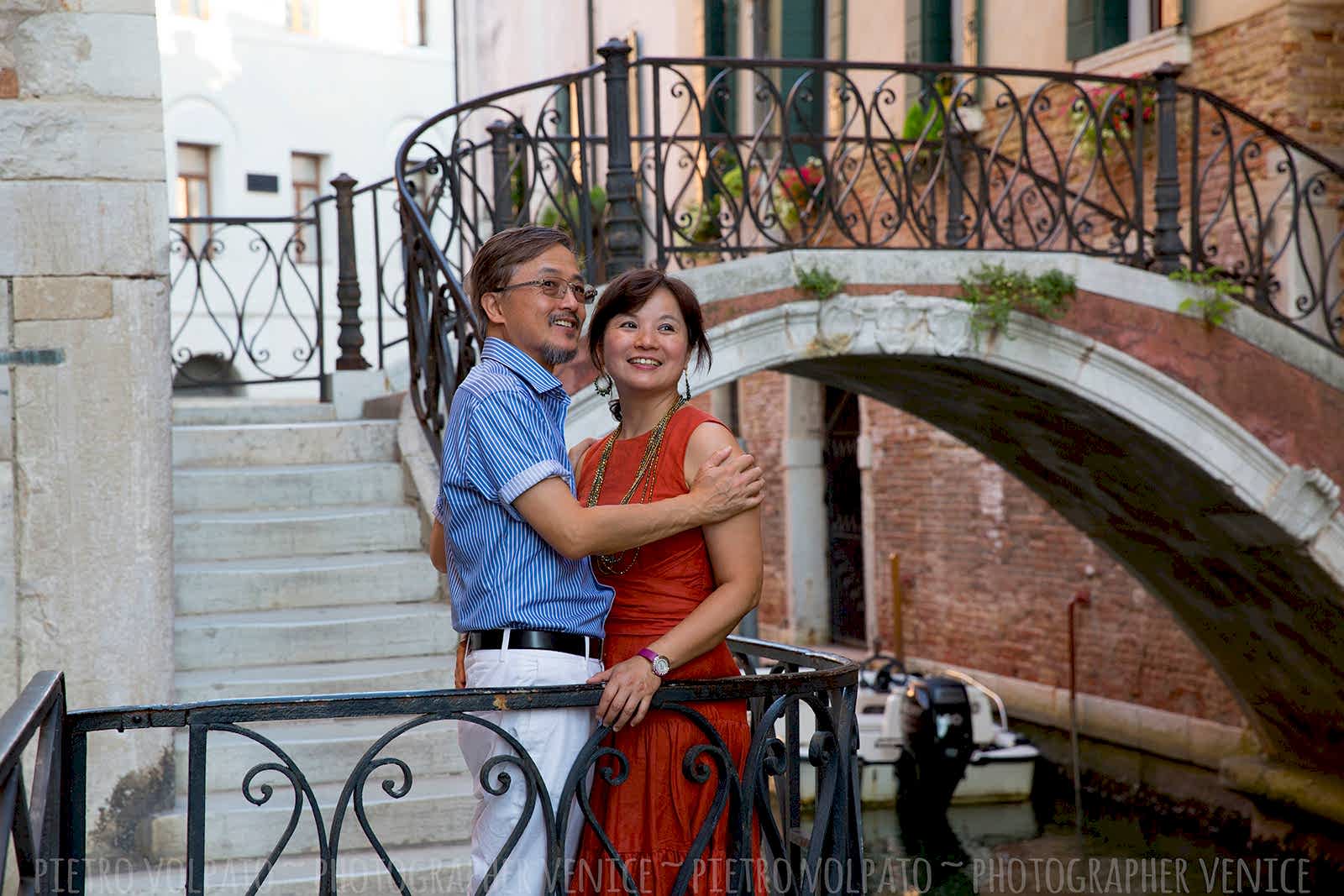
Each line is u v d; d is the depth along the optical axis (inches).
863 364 382.9
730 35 670.5
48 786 112.6
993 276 325.7
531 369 126.3
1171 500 381.4
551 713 125.1
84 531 221.5
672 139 306.5
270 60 917.2
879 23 569.0
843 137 323.9
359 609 261.1
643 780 128.6
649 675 121.7
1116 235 343.6
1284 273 396.5
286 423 338.6
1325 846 388.2
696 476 130.3
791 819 144.4
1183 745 456.4
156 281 224.4
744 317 308.7
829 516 700.0
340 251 371.9
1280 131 380.8
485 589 125.0
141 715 120.0
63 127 219.6
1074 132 470.3
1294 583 370.3
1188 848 417.7
